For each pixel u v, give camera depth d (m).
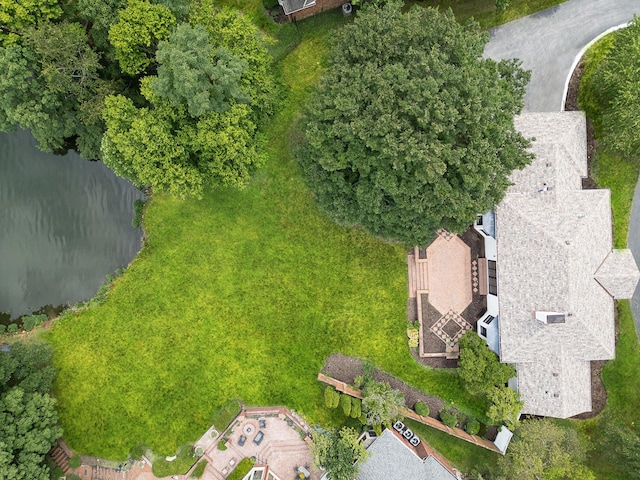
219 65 29.53
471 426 39.97
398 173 31.19
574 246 35.31
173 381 40.91
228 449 40.53
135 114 31.69
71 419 40.53
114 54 33.94
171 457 40.25
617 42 36.16
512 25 40.25
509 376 37.09
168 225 41.09
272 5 40.09
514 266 36.53
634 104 33.81
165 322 41.03
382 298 40.94
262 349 41.00
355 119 30.34
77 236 41.28
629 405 39.75
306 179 36.81
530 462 35.91
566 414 36.59
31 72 31.27
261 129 40.44
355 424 40.34
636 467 36.25
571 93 39.66
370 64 30.72
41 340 40.88
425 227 34.88
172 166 32.12
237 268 41.16
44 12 31.16
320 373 40.78
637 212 39.75
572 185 36.66
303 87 40.88
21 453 34.50
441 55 29.98
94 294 41.34
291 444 40.66
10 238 41.00
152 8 30.92
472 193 32.41
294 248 41.06
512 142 32.84
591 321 36.00
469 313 40.88
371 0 37.97
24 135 40.88
